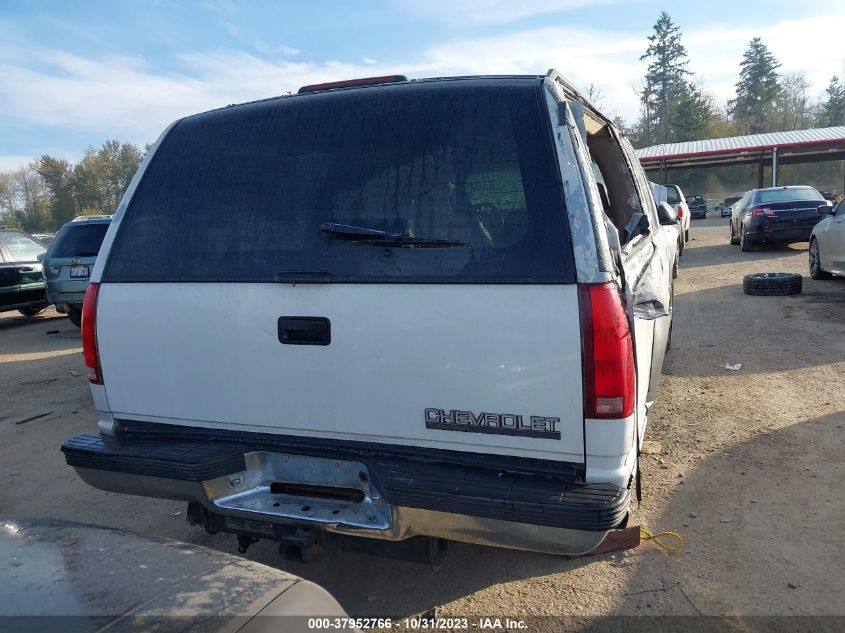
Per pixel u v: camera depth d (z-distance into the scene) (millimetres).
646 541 3428
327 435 2627
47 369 8711
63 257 10297
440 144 2545
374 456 2561
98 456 2873
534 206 2346
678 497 3855
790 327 7801
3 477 4945
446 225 2445
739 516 3605
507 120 2498
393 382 2469
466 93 2613
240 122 2951
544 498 2207
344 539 2711
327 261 2578
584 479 2287
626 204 4730
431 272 2410
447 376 2387
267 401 2703
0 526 2033
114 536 1947
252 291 2676
